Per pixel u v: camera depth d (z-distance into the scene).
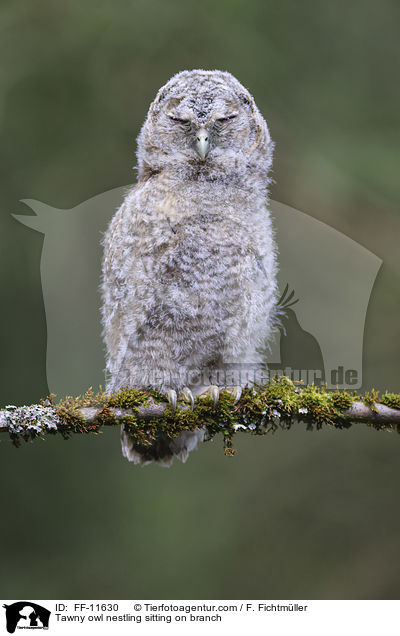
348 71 10.31
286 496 9.54
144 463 5.79
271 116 9.90
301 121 9.95
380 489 9.51
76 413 4.70
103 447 9.81
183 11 10.13
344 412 4.83
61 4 10.10
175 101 5.82
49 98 9.95
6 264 9.27
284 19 10.38
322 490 9.56
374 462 9.68
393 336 9.09
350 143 9.84
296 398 4.86
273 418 4.84
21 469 9.59
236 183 5.67
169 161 5.71
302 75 10.22
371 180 9.54
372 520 9.37
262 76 10.04
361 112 10.10
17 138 9.80
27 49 9.97
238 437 9.80
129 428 4.79
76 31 10.05
